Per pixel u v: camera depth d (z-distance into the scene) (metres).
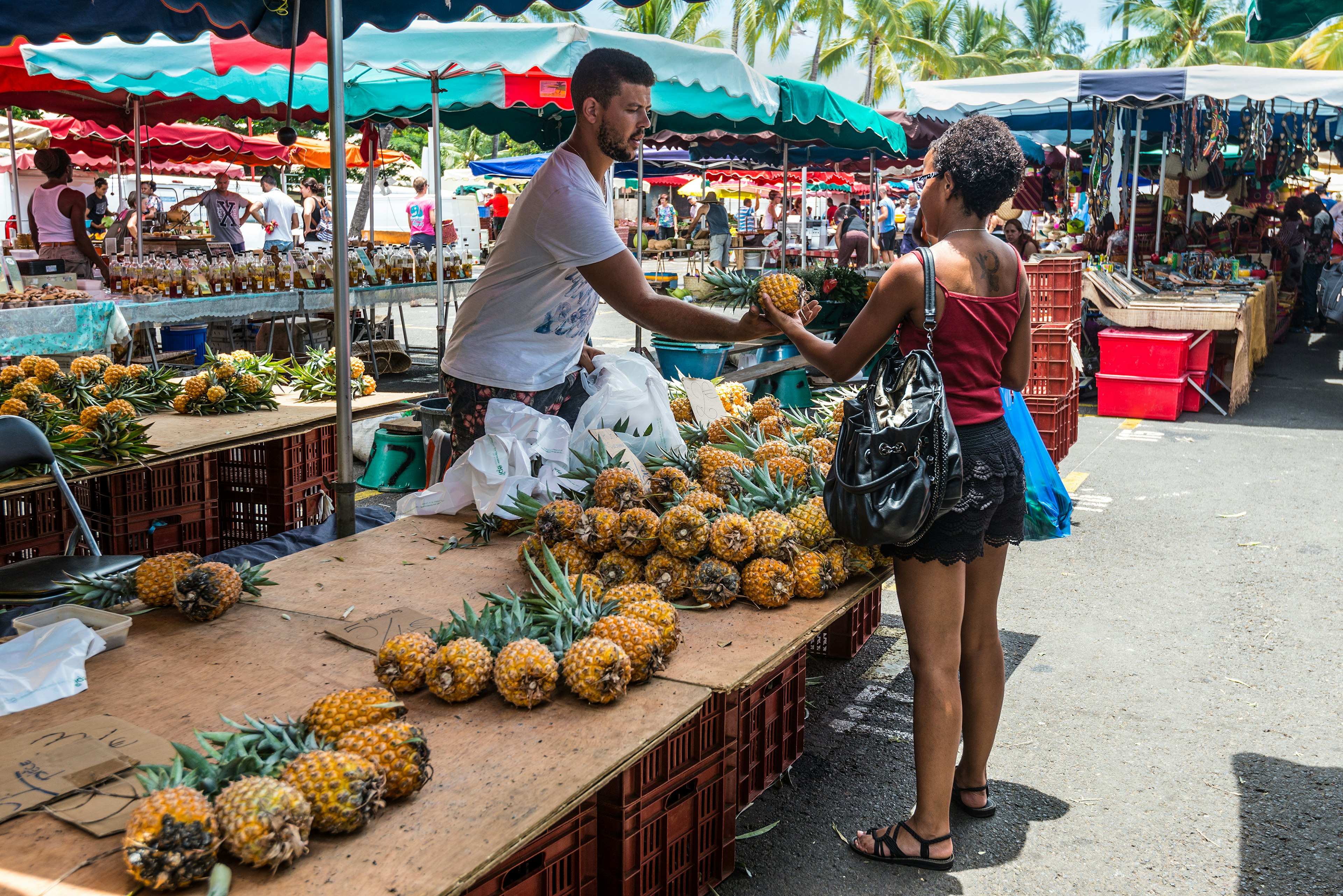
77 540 4.03
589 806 2.22
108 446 4.08
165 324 9.31
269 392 5.25
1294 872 2.91
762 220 31.89
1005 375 3.00
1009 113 14.22
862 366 2.78
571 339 3.79
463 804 1.85
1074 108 13.75
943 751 2.84
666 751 2.43
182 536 5.01
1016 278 2.80
